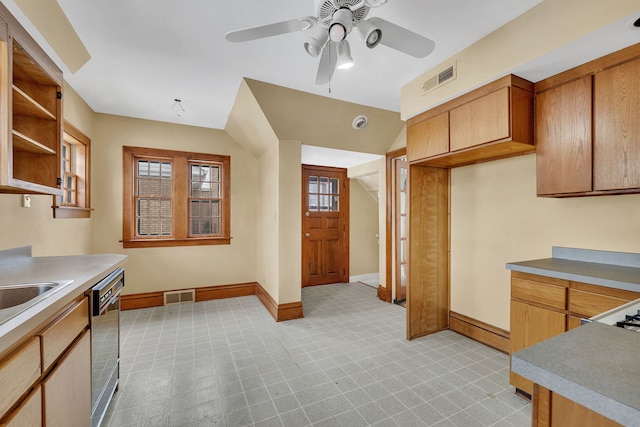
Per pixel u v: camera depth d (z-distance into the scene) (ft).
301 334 9.14
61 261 5.93
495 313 8.27
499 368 7.08
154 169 12.14
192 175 12.87
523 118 6.24
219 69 7.85
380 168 13.32
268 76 8.23
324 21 4.38
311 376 6.73
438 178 9.40
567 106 5.87
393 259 12.57
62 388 3.65
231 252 13.12
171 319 10.37
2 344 2.47
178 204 12.22
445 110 7.52
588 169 5.54
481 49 6.42
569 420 2.24
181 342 8.50
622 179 5.10
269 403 5.77
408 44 4.99
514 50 5.78
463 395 6.01
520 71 5.93
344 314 11.03
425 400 5.85
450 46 6.72
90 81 8.54
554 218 6.97
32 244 6.95
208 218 13.10
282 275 10.46
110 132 11.15
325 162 14.56
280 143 10.42
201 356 7.66
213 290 12.75
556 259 6.68
